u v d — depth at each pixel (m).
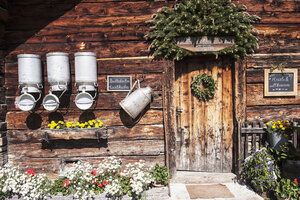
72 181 3.06
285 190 2.81
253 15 3.34
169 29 3.30
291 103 3.49
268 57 3.44
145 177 3.06
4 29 3.48
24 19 3.48
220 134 3.67
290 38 3.45
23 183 3.10
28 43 3.50
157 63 3.46
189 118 3.71
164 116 3.45
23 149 3.52
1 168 3.29
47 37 3.49
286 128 3.21
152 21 3.36
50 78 3.17
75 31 3.48
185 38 3.37
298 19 3.43
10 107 3.51
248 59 3.44
